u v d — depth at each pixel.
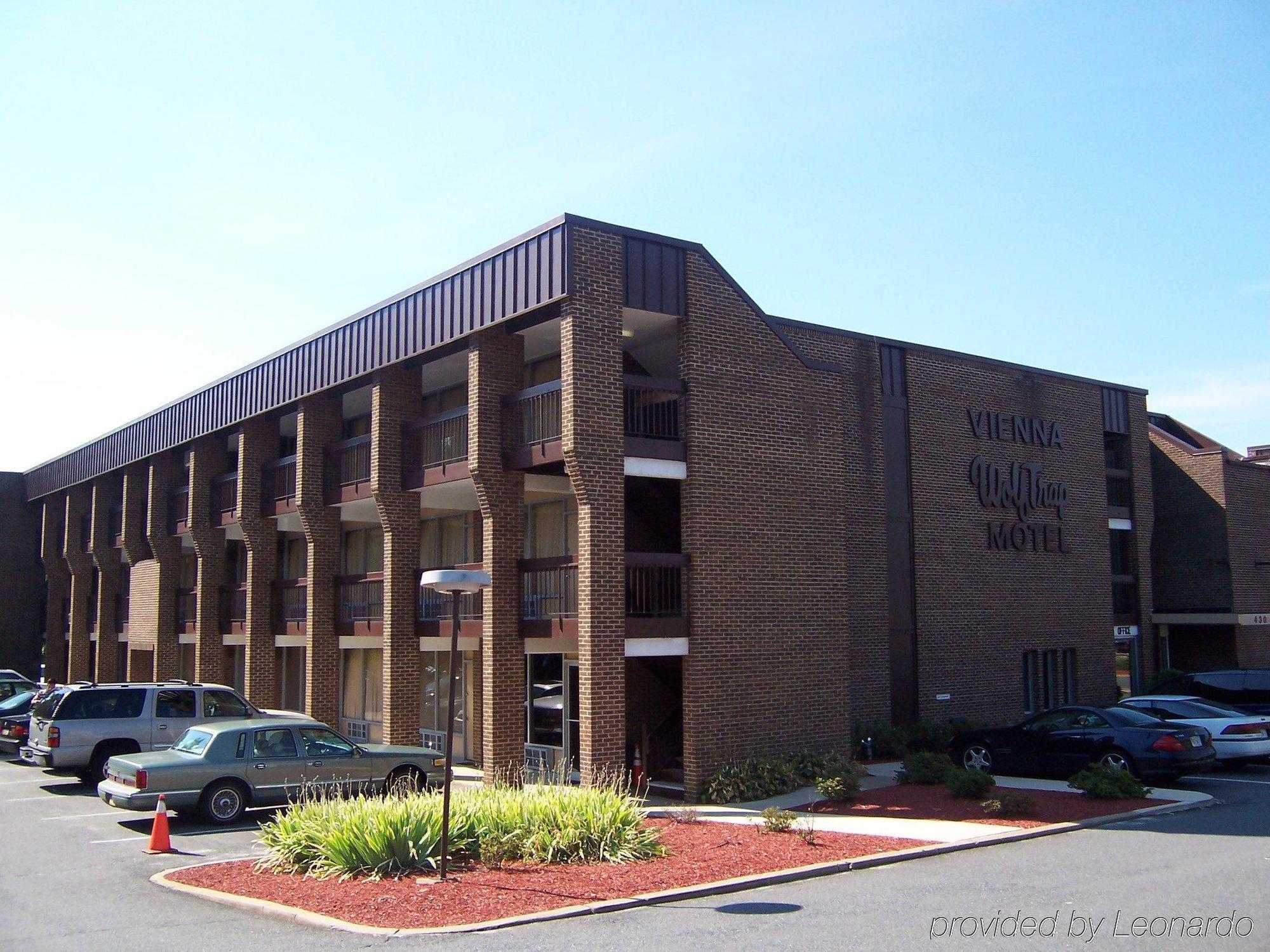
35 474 41.47
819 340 24.36
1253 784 19.11
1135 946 8.60
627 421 19.50
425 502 22.55
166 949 9.01
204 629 29.11
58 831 15.42
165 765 15.45
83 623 38.09
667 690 21.11
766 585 19.33
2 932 9.69
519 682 18.88
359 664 28.50
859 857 12.36
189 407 29.86
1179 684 25.50
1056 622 28.05
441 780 17.83
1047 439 28.80
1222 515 31.45
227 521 28.59
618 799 13.55
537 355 22.14
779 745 19.08
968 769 18.12
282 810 16.33
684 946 8.82
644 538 21.14
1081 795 17.00
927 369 26.38
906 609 24.98
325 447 24.73
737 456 19.20
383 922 9.76
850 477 24.28
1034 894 10.53
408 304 21.22
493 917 9.88
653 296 18.48
